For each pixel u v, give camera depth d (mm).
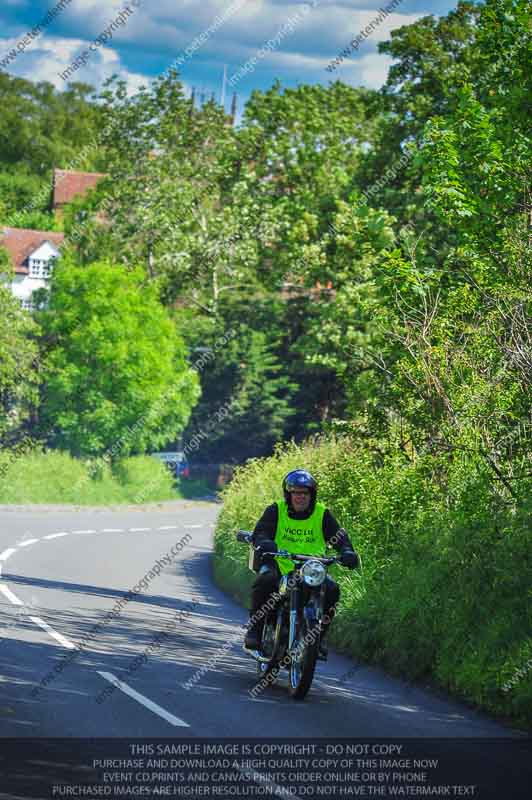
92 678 19719
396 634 22422
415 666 21594
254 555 19703
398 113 75688
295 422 115875
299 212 95250
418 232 66312
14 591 34000
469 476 25016
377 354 29797
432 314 27641
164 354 98438
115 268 97438
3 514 74625
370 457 30547
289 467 42062
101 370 95875
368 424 29984
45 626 26703
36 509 81562
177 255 105250
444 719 17422
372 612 23938
